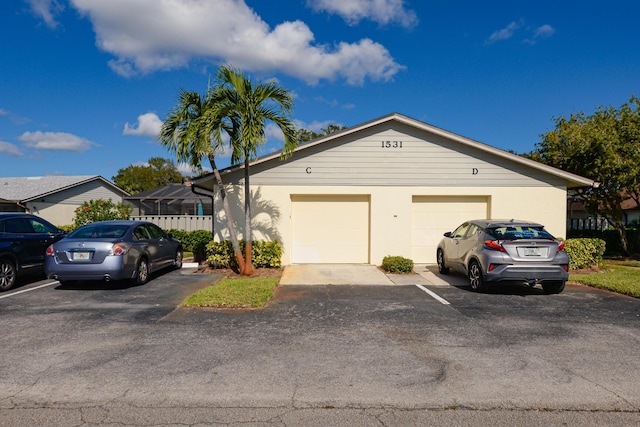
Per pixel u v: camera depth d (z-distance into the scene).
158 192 29.73
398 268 11.12
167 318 6.66
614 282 9.12
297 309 7.26
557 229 12.61
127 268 8.91
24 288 9.27
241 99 9.76
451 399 3.88
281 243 12.38
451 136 12.38
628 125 13.48
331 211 12.77
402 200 12.55
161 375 4.42
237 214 12.34
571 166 14.34
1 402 3.83
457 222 12.88
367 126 12.30
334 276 10.62
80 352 5.11
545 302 7.81
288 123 10.24
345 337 5.70
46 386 4.16
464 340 5.57
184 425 3.44
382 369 4.59
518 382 4.24
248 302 7.35
